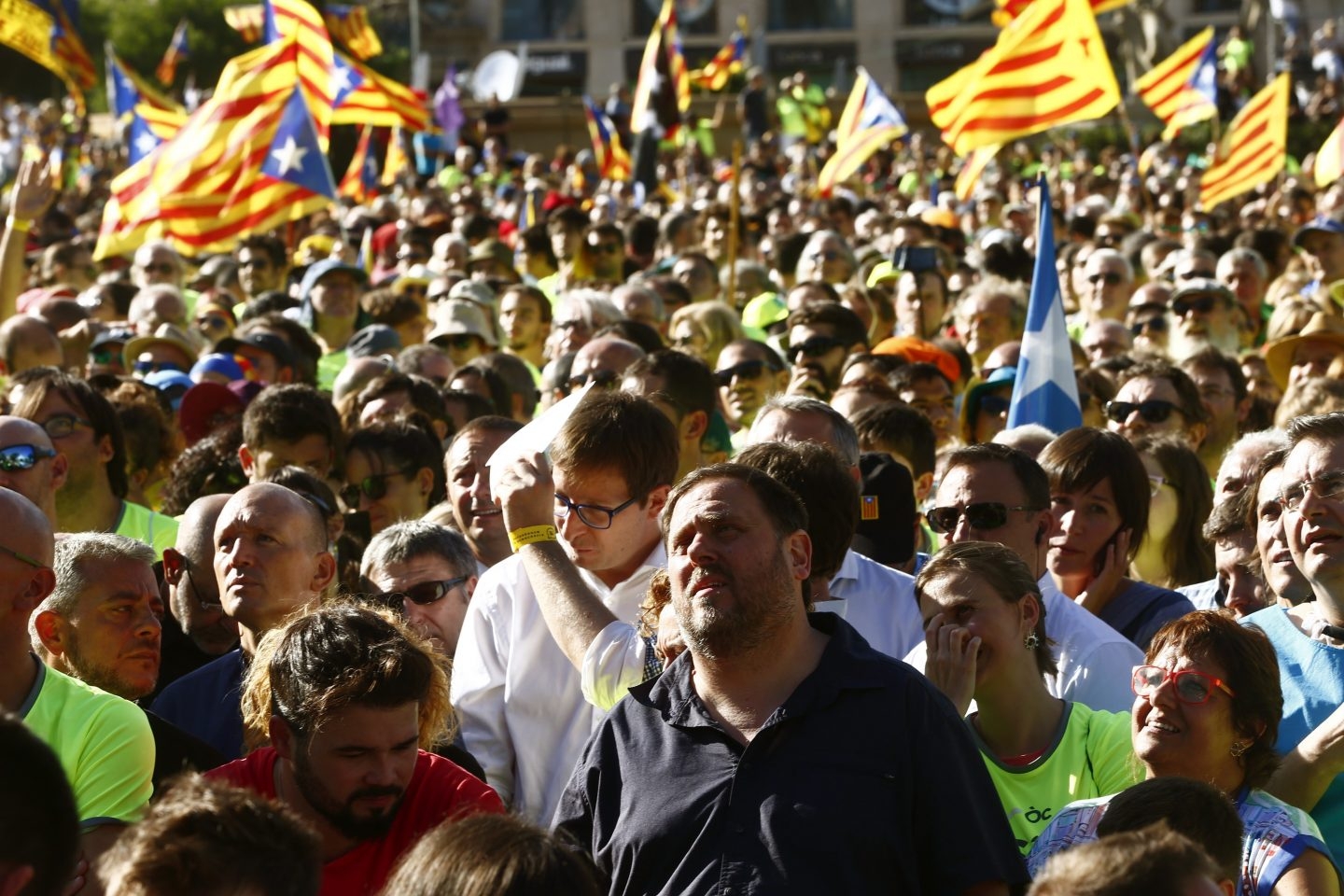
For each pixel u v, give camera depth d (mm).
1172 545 10695
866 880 5797
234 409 13203
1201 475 10766
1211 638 6715
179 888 4695
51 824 4375
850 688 6012
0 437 9727
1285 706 7625
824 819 5816
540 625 7977
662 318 17766
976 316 17234
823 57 102000
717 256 26969
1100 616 9414
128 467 12227
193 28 86812
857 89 34375
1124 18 69250
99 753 6707
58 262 24984
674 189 52125
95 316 20953
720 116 69125
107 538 7977
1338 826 7062
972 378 16078
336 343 19406
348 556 10805
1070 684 8047
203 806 4887
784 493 6234
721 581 6027
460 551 8898
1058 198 47000
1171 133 35625
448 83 57250
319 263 19641
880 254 24094
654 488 7812
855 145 34281
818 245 21172
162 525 11227
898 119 33906
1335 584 7488
